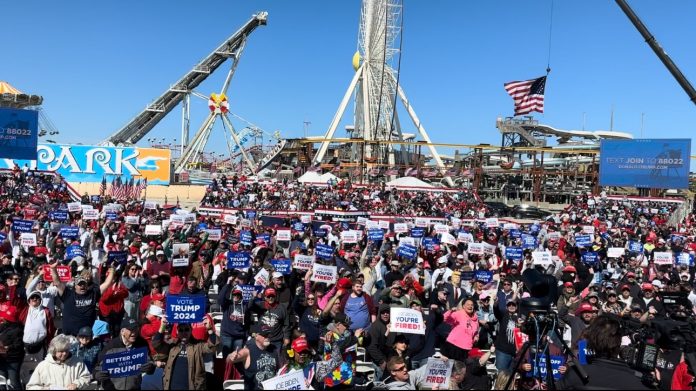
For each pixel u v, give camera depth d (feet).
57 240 54.24
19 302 31.37
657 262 58.65
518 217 173.06
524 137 280.92
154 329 28.55
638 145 163.43
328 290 38.40
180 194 198.49
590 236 67.72
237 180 182.70
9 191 116.98
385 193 169.58
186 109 270.05
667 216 147.43
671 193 240.53
